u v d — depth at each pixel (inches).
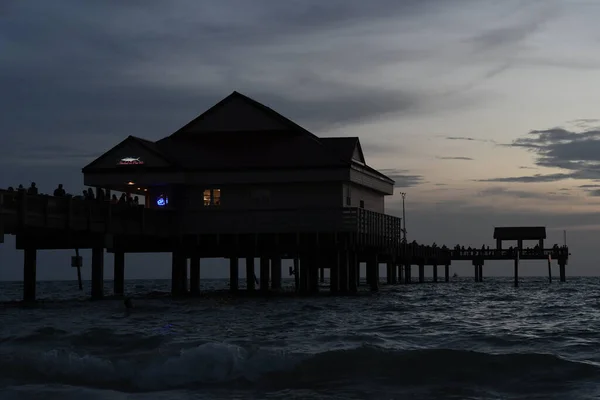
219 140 2050.9
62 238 1641.2
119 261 1991.9
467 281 5103.3
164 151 2009.1
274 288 2495.1
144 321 1224.2
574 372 706.8
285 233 1849.2
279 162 1925.4
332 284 2011.6
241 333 1020.5
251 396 645.3
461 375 707.4
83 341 896.3
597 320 1252.5
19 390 655.1
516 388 666.8
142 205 1739.7
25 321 1216.2
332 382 688.4
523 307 1620.3
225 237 1884.8
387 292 2363.4
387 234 2194.9
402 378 703.1
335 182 1916.8
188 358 733.9
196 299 1855.3
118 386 684.1
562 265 4436.5
